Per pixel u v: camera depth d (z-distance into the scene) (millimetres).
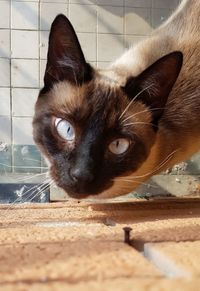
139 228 157
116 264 105
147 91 241
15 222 186
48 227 164
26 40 518
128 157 232
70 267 103
